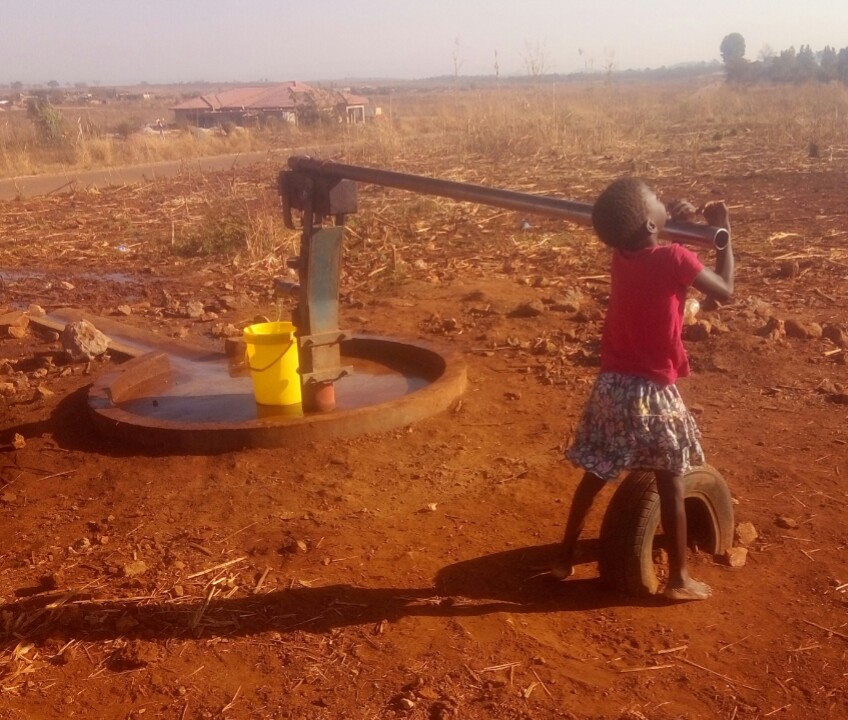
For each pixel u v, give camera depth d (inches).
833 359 187.9
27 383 191.2
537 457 148.5
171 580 114.9
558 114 731.4
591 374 186.1
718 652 98.9
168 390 180.4
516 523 127.6
